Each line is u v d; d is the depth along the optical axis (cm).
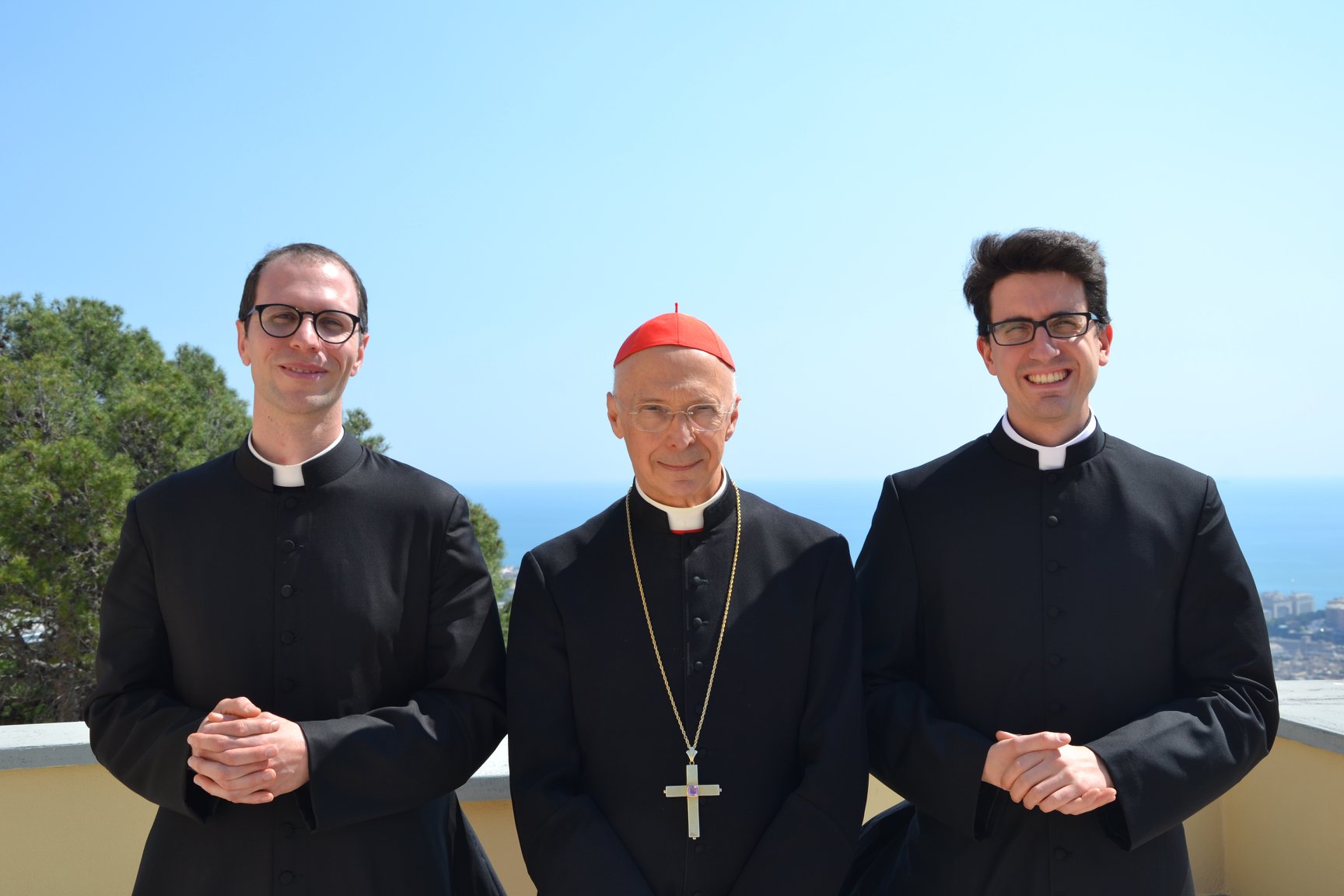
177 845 245
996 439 274
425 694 256
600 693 258
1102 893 242
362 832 245
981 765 236
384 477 272
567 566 271
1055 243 254
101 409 1820
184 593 254
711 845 244
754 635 260
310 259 259
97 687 256
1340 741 315
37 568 1434
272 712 247
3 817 322
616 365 264
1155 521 259
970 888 251
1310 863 334
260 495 261
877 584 275
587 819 242
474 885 274
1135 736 235
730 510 275
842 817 243
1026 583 257
